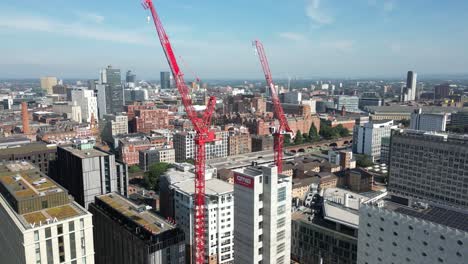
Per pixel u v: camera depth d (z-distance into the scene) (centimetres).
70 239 13088
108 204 19275
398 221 12719
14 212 13875
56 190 14875
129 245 16662
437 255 11812
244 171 14275
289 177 14225
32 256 12312
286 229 14312
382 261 13350
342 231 19112
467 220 12244
